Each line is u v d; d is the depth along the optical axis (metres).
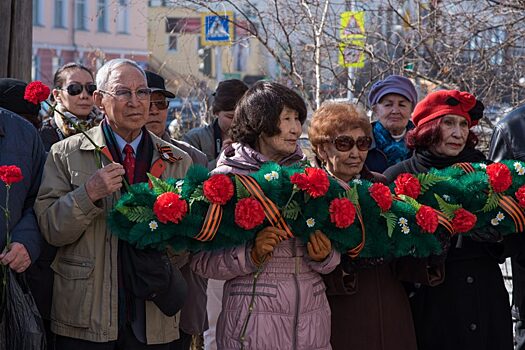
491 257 4.73
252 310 4.11
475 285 4.70
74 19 33.19
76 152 4.38
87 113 5.85
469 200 4.53
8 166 4.05
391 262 4.48
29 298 4.18
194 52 11.28
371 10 8.26
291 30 8.36
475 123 4.96
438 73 8.41
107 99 4.42
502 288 4.79
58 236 4.17
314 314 4.18
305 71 8.88
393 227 4.21
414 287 4.77
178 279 4.32
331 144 4.36
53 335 4.34
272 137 4.23
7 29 6.61
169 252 4.42
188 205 4.04
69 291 4.25
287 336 4.10
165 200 3.97
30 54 6.76
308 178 4.01
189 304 5.09
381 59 8.25
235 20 8.48
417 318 4.75
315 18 8.45
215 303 5.95
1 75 6.60
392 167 5.03
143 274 4.19
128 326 4.35
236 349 4.12
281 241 4.12
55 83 5.90
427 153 4.91
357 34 8.37
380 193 4.20
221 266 4.14
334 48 8.55
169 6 9.62
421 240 4.29
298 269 4.16
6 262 4.14
